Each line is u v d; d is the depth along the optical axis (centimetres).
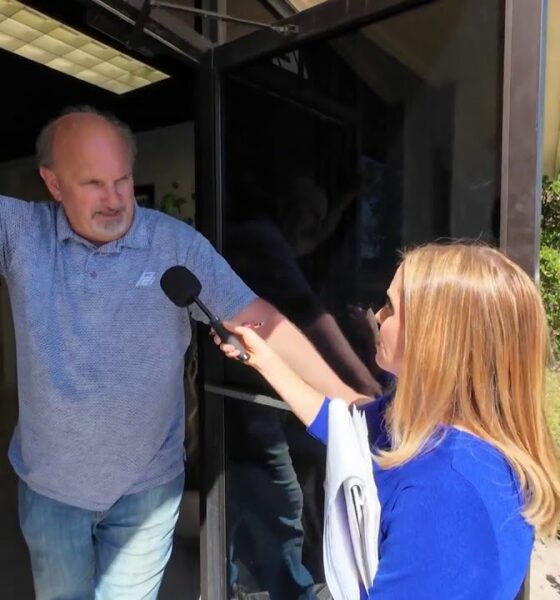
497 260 91
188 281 133
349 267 157
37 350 134
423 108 138
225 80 176
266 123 169
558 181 533
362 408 122
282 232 169
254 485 184
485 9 126
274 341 150
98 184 130
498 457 83
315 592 175
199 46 172
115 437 141
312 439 171
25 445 145
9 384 466
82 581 154
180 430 162
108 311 136
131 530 153
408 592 75
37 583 155
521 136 120
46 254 135
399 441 91
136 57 225
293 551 179
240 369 181
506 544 77
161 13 153
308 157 162
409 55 139
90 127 131
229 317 150
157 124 326
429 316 88
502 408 87
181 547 259
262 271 174
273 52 163
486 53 126
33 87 278
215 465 188
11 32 210
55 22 200
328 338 161
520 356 86
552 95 443
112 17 146
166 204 323
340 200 157
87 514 148
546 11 117
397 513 80
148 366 142
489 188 128
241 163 175
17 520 276
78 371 135
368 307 154
